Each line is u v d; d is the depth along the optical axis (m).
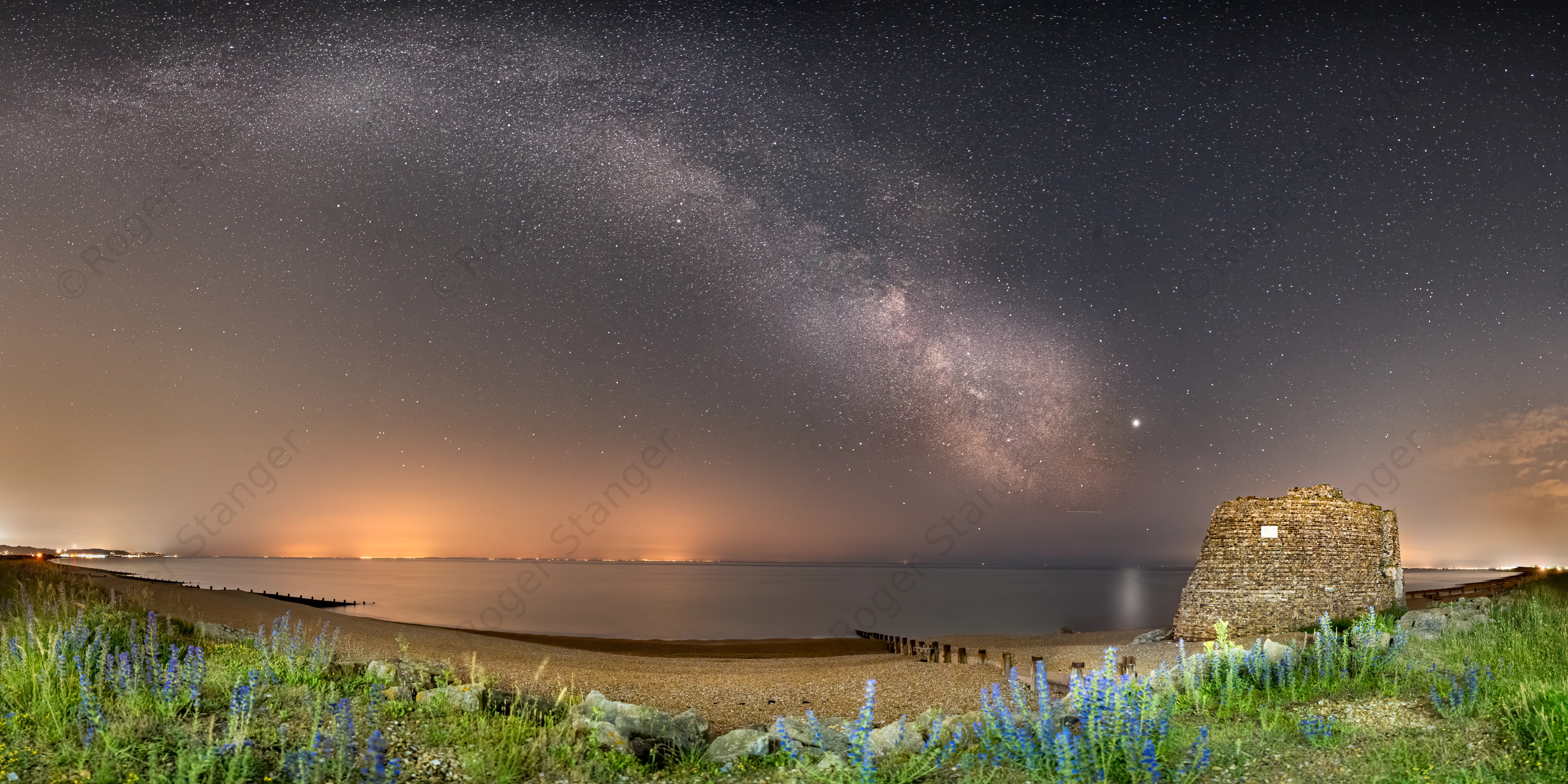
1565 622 15.78
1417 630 20.03
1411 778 8.26
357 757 8.53
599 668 21.52
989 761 9.64
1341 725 10.34
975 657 25.20
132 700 9.44
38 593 17.59
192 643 14.17
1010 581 170.50
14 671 10.09
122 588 29.44
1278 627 25.86
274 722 9.62
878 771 9.42
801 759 9.80
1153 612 73.50
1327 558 26.05
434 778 8.64
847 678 19.80
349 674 12.39
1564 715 9.18
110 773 7.61
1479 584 35.56
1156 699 10.60
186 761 7.81
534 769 9.16
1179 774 8.55
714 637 53.00
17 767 7.68
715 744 10.83
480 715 10.64
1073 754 8.38
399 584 123.25
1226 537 27.08
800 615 73.88
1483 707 10.37
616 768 9.72
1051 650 25.70
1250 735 10.12
